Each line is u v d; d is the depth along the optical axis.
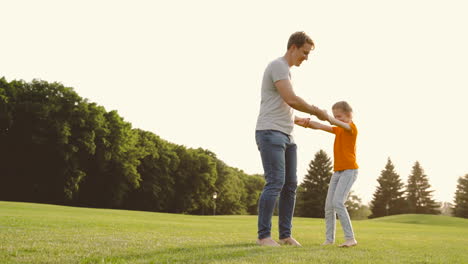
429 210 68.31
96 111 34.72
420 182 69.69
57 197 33.06
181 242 3.45
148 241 3.42
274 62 3.57
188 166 51.66
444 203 70.44
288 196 3.77
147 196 44.91
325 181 59.12
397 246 3.93
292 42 3.69
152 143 45.47
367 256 2.72
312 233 6.76
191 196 51.19
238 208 64.44
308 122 4.29
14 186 31.94
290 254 2.56
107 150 35.88
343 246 3.58
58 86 33.53
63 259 2.15
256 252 2.62
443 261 2.63
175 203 49.88
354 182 3.96
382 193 64.69
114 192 38.22
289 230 3.78
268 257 2.35
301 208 58.81
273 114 3.58
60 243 2.94
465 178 62.44
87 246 2.81
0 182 31.42
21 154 31.58
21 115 30.94
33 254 2.32
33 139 30.70
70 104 33.22
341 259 2.42
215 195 51.78
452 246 4.36
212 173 53.75
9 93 30.86
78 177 33.00
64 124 31.75
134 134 42.03
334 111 4.20
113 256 2.31
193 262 2.08
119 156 38.16
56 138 31.59
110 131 36.44
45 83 33.44
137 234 4.36
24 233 3.69
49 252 2.43
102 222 7.09
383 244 4.17
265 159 3.53
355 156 4.01
